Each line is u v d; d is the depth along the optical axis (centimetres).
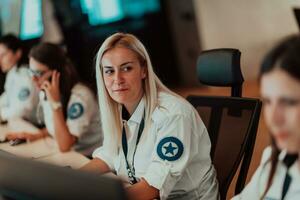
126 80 165
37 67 247
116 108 176
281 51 92
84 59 596
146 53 168
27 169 91
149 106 167
